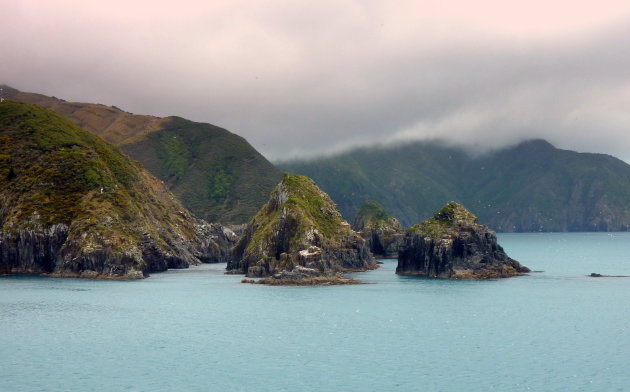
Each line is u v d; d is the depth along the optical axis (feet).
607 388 248.93
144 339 331.57
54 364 282.15
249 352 305.32
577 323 375.04
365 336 340.39
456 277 626.23
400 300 471.21
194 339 332.19
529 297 486.38
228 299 478.18
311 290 536.83
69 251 647.56
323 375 266.98
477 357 295.48
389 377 264.11
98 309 424.87
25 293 504.84
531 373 269.03
